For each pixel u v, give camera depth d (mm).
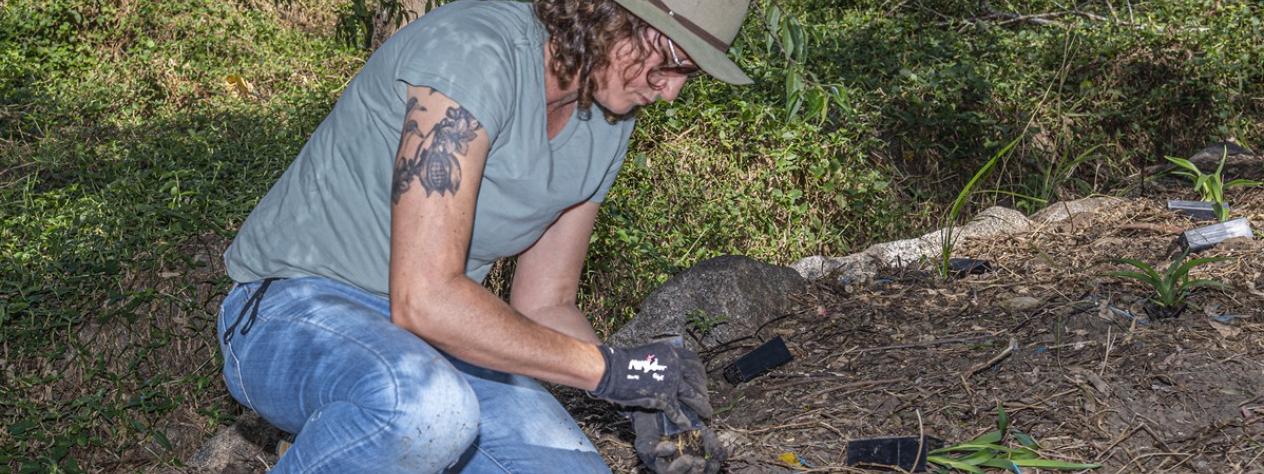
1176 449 2525
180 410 3803
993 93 7297
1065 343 3070
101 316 3883
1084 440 2590
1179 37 8055
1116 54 7875
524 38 1703
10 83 7125
